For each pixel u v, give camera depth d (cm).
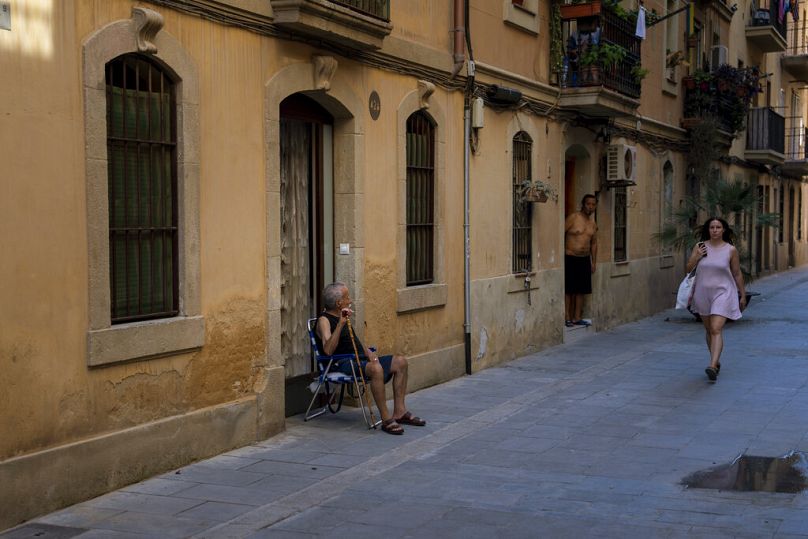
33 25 605
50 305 621
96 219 652
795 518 618
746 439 847
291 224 943
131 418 693
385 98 1029
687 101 2202
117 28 666
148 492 674
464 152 1204
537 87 1404
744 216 2598
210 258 770
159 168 730
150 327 700
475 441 845
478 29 1234
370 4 937
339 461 770
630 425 909
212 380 777
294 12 827
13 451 597
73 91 636
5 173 588
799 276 3288
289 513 631
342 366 888
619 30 1542
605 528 599
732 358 1344
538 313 1437
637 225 1897
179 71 731
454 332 1191
